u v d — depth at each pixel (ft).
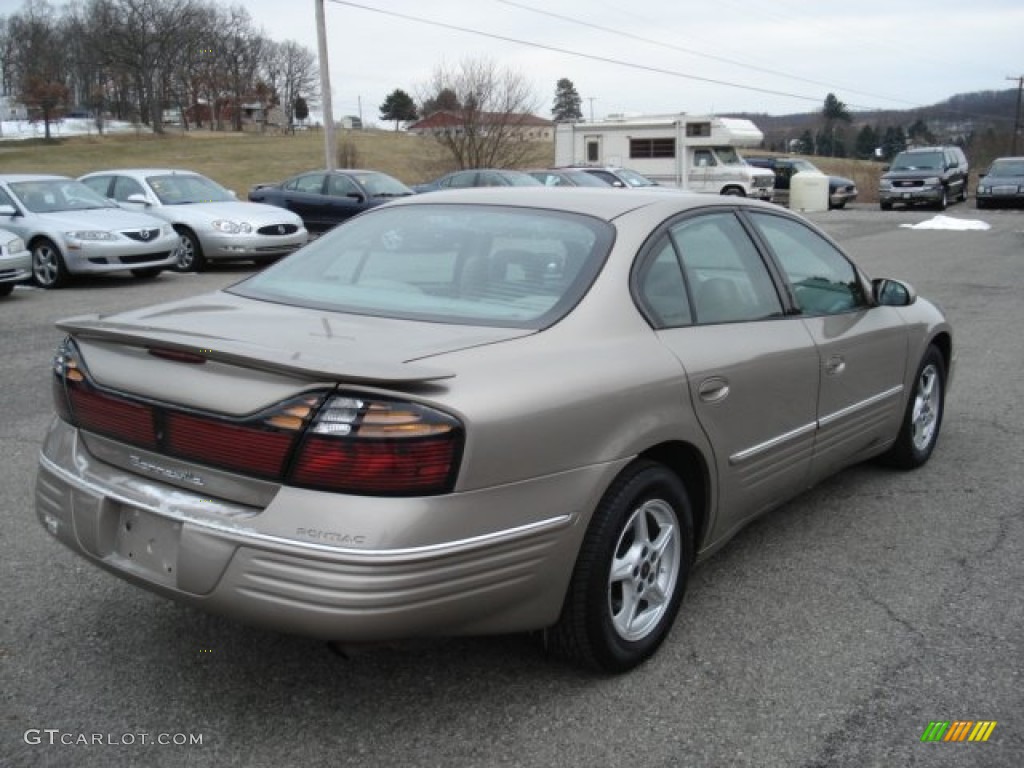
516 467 8.95
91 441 10.18
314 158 192.34
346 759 9.09
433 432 8.39
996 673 10.67
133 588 12.56
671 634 11.55
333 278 11.89
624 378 10.03
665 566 11.02
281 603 8.44
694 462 11.39
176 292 41.60
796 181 109.19
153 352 9.48
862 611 12.16
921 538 14.56
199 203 51.75
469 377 8.90
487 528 8.79
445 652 11.05
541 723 9.69
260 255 49.60
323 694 10.18
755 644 11.31
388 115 369.30
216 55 314.35
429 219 12.55
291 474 8.46
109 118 325.21
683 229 12.06
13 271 38.96
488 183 69.87
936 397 18.01
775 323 12.86
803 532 14.82
